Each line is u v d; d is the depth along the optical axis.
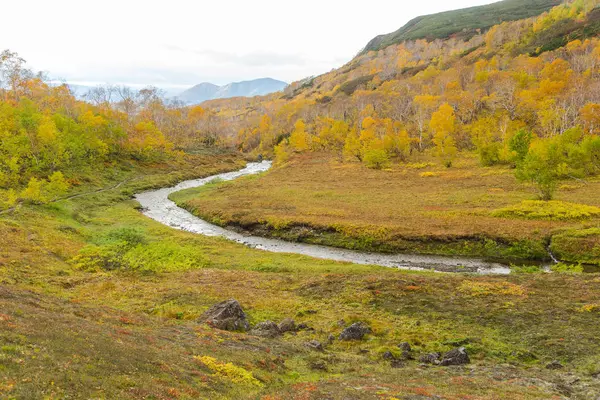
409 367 18.19
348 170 97.06
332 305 27.44
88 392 9.73
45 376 9.77
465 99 122.06
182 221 61.66
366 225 51.16
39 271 30.50
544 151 57.84
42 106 97.81
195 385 12.42
